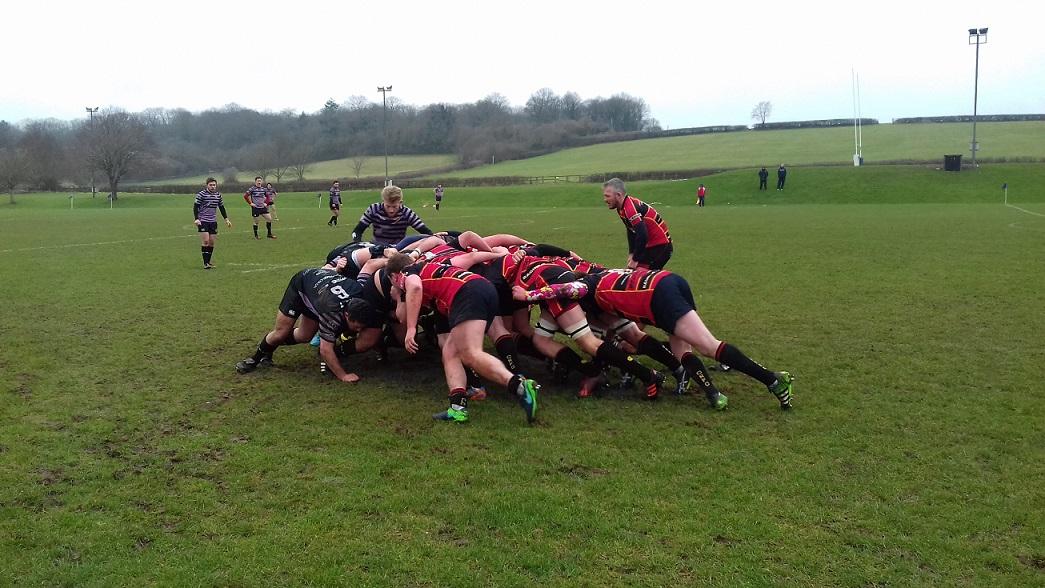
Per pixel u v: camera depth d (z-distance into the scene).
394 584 3.75
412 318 6.61
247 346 8.75
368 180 73.88
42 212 45.59
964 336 8.91
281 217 37.75
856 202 49.00
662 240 8.67
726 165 78.56
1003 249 17.67
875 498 4.64
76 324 9.88
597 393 6.93
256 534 4.25
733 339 8.93
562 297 6.72
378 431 5.91
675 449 5.48
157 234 25.31
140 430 5.93
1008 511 4.45
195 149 116.88
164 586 3.75
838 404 6.49
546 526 4.31
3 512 4.52
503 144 111.56
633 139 116.25
